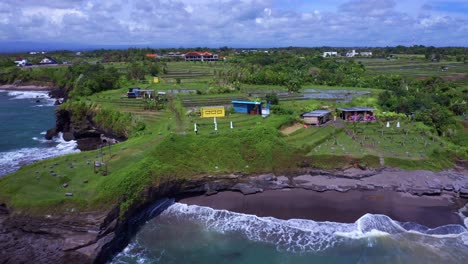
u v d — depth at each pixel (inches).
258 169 2437.3
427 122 3444.9
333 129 3122.5
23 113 4975.4
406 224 1991.9
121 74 6200.8
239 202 2256.4
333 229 1952.5
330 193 2304.4
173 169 2282.2
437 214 2086.6
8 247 1664.6
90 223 1696.6
